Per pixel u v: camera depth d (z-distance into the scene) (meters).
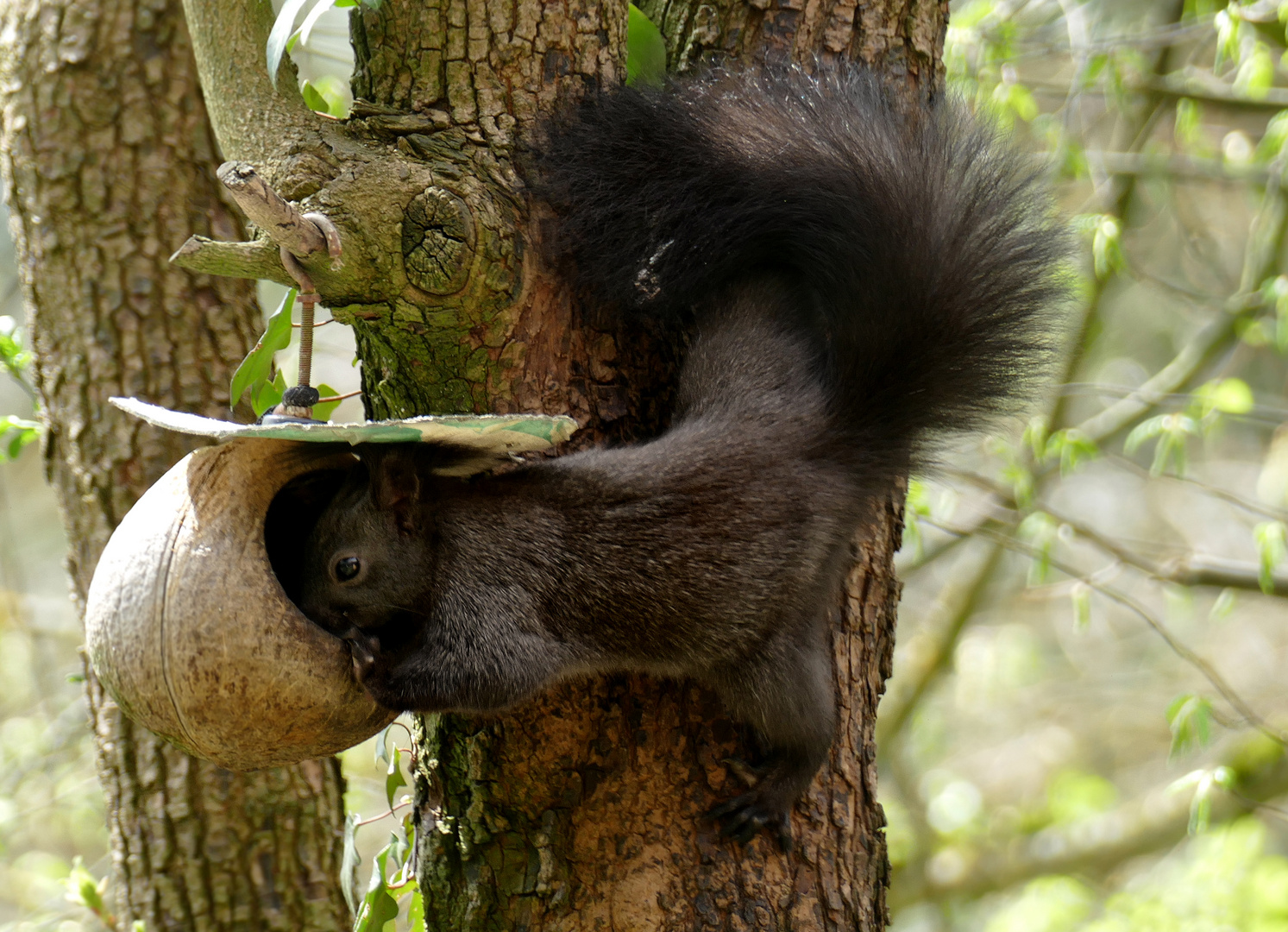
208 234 10.19
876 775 7.70
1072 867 21.06
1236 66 16.02
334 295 6.38
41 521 24.73
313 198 6.24
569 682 7.05
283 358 13.25
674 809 7.06
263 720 5.62
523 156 6.87
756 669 7.12
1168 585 14.94
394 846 8.04
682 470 7.16
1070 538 14.12
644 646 6.99
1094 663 25.14
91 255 10.00
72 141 9.99
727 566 7.06
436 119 6.78
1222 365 19.56
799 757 7.22
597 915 6.91
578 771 7.00
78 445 10.02
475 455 6.84
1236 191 20.94
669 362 7.63
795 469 7.34
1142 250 19.72
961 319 7.87
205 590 5.50
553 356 6.98
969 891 20.80
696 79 7.61
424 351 6.75
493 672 6.72
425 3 6.85
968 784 21.03
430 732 7.34
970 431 8.05
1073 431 13.24
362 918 7.47
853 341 7.73
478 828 7.09
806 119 7.68
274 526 7.08
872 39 7.99
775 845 7.14
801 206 7.65
